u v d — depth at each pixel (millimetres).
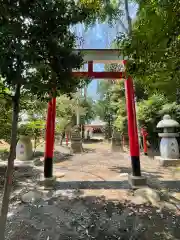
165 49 1925
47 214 3541
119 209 3732
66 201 4113
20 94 2277
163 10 1780
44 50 1947
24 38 1866
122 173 6496
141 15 2152
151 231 2986
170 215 3484
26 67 1821
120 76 5055
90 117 20641
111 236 2861
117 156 10156
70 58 2098
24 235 2871
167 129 7777
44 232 2963
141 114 9336
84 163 8305
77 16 2064
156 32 1834
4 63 1719
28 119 7492
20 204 3955
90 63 5055
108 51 5008
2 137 6070
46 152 5219
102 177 5988
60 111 10852
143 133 9562
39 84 1895
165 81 2371
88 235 2904
